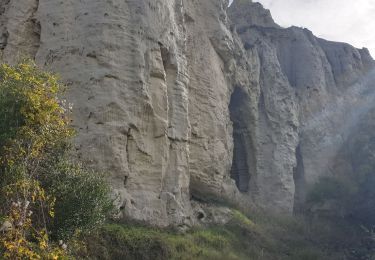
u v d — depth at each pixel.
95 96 19.02
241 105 38.03
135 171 19.34
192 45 28.84
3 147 11.62
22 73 12.79
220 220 24.52
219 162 28.33
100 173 16.11
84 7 20.50
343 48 53.56
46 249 10.47
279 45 49.12
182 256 17.67
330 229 34.44
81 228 13.25
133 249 16.45
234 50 35.97
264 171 38.28
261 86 41.53
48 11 20.98
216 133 28.59
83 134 18.52
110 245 15.90
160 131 20.59
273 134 39.91
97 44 19.69
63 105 15.72
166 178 21.00
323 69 49.72
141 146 19.73
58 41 20.31
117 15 20.33
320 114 46.59
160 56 21.44
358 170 42.91
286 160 39.69
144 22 20.97
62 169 13.38
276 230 28.53
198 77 28.55
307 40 49.88
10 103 12.05
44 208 12.44
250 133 38.16
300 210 40.22
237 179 37.84
